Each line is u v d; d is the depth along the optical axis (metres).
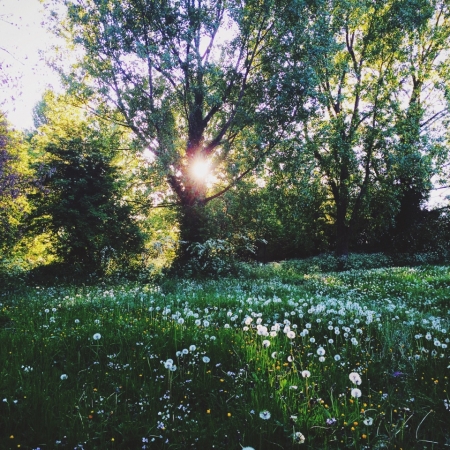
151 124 19.38
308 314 7.27
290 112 18.70
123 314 7.43
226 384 3.98
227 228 20.62
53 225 17.03
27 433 3.06
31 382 3.90
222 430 3.09
